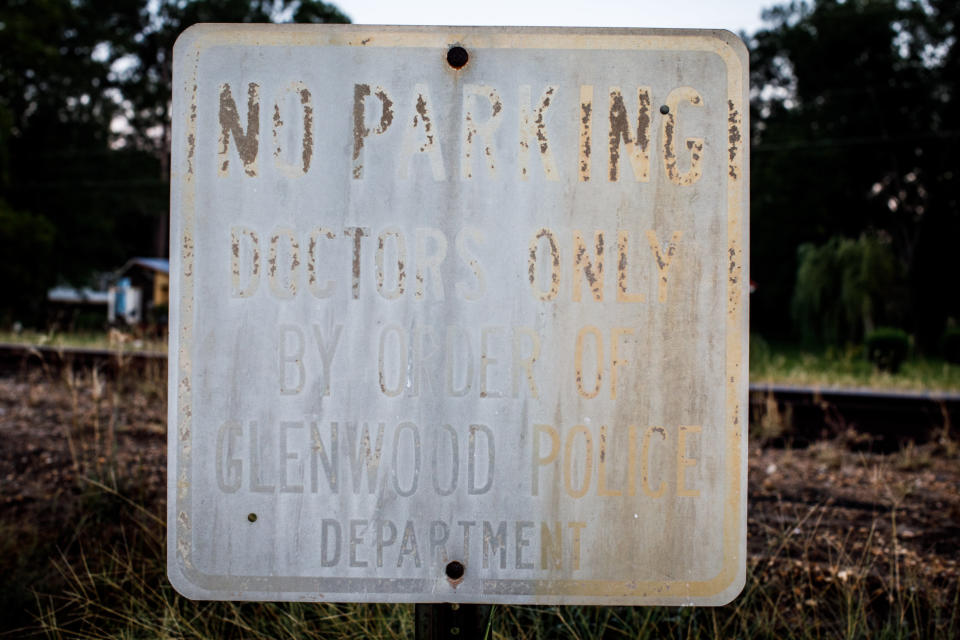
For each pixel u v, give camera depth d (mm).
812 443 5945
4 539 3377
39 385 6977
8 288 30047
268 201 1638
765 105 52406
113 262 43531
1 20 34594
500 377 1638
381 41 1646
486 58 1646
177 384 1632
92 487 3775
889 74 45281
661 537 1642
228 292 1634
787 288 43469
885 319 25062
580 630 2768
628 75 1648
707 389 1640
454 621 1742
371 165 1639
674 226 1640
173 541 1631
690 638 2695
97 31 46844
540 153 1639
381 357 1638
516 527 1642
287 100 1642
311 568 1639
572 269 1641
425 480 1641
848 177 43969
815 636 2748
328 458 1639
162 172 48406
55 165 42250
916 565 3270
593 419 1639
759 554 3445
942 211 43250
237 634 2729
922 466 5258
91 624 2719
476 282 1639
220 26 1644
